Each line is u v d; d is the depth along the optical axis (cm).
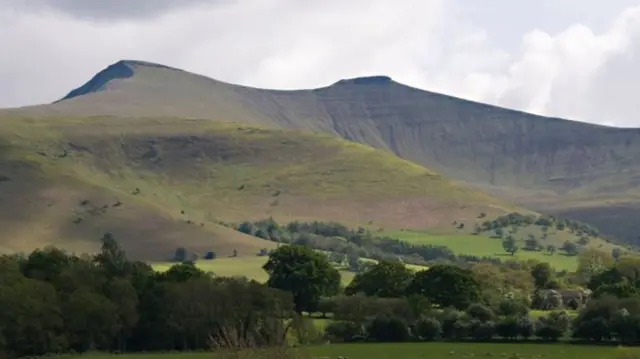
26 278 16225
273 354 7606
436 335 16538
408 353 14400
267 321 15262
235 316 16000
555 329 16200
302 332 15838
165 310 16438
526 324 16312
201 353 15150
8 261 17075
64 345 15512
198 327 16162
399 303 17025
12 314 14825
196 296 16362
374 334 16525
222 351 7581
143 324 16425
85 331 15788
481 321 16800
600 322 15950
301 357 7750
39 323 15150
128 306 16262
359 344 15825
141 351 15925
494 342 16012
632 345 15238
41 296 15412
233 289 16438
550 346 15275
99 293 16512
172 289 16738
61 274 16875
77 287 16550
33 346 15188
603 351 14425
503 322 16438
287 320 16175
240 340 7919
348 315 16812
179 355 14812
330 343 15962
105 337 15975
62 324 15538
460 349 14925
